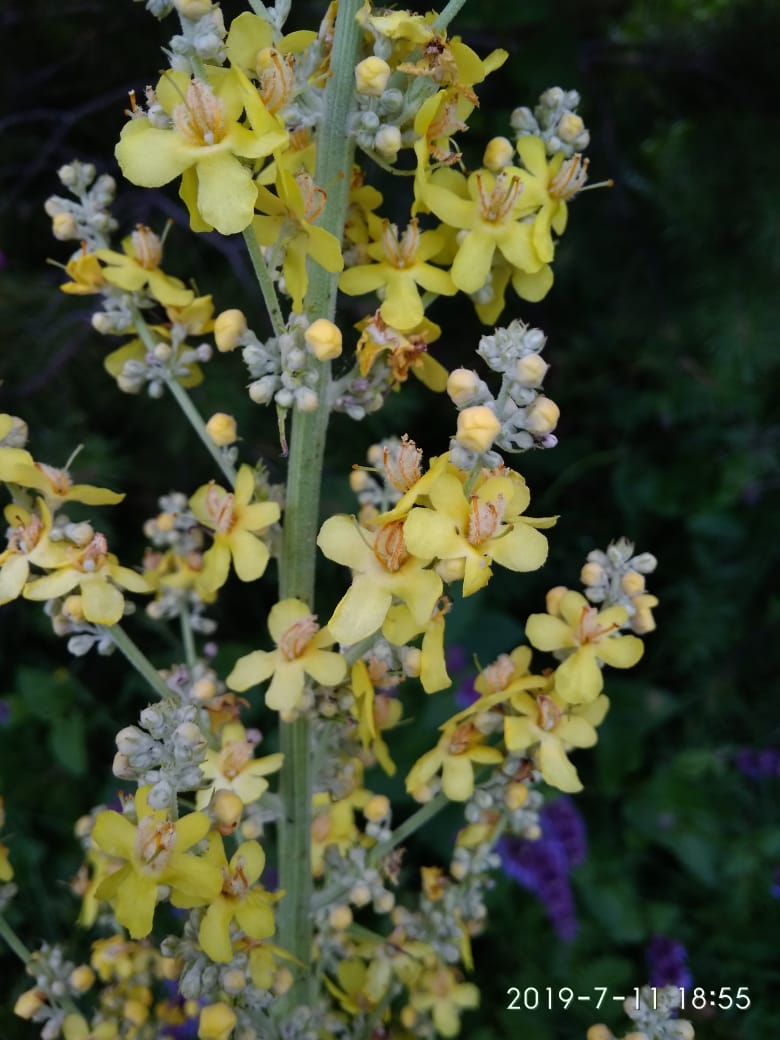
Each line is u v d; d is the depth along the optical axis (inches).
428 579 5.8
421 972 9.3
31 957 8.1
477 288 6.7
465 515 5.5
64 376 13.1
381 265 6.9
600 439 16.8
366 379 7.0
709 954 13.1
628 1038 7.0
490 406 5.7
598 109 14.7
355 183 6.9
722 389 15.2
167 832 5.6
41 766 13.6
